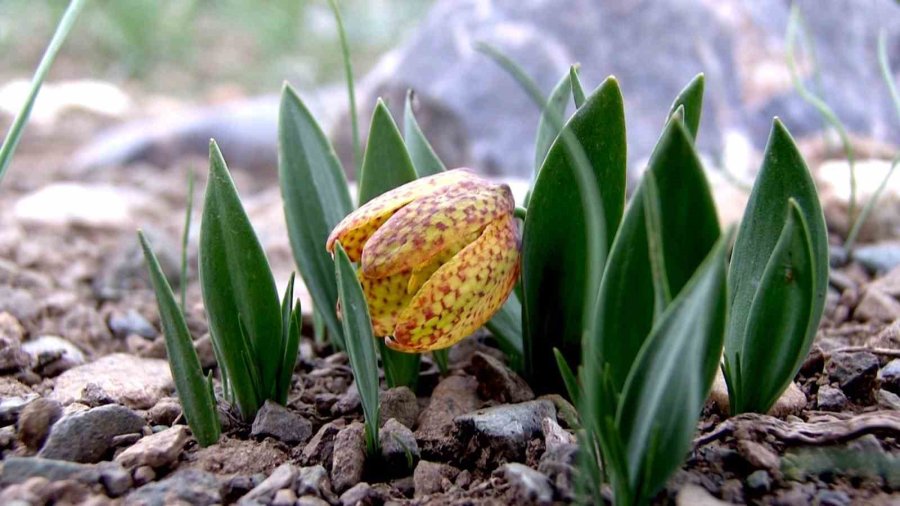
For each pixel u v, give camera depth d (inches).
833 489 5.2
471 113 15.4
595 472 4.7
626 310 5.0
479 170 15.2
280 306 6.3
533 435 5.8
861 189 11.8
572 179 5.7
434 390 6.9
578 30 15.8
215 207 5.8
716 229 4.7
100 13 28.9
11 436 5.9
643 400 4.6
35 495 5.0
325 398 6.8
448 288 5.3
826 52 16.1
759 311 5.4
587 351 4.4
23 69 28.1
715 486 5.2
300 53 30.5
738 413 5.7
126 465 5.5
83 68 28.5
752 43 16.0
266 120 19.9
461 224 5.4
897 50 16.9
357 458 5.7
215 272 5.9
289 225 7.0
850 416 6.0
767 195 5.7
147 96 27.0
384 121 6.6
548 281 6.1
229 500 5.4
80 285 11.0
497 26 15.9
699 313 4.2
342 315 5.3
